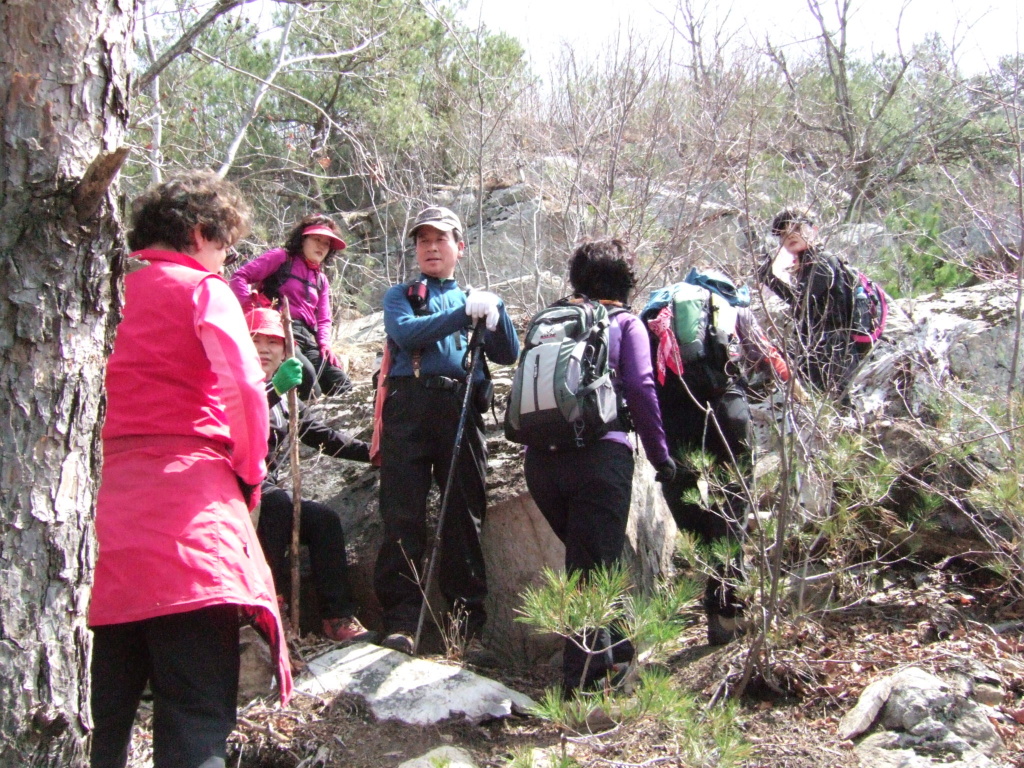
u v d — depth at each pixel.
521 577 4.09
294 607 3.78
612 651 3.40
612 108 7.86
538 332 3.42
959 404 4.02
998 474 3.67
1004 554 3.62
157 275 2.55
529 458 3.53
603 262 3.58
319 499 4.52
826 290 4.31
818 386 4.25
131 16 2.05
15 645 1.89
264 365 3.80
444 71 10.70
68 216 1.91
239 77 10.16
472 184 10.42
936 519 3.98
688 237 6.66
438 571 4.02
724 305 3.78
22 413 1.89
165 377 2.48
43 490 1.92
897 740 2.99
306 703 3.38
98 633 2.45
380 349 7.45
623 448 3.41
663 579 4.49
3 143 1.86
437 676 3.50
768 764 2.96
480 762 3.12
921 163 7.16
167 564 2.34
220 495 2.46
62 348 1.94
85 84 1.93
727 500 3.64
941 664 3.31
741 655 3.52
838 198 6.41
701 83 7.59
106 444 2.48
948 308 5.38
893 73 8.87
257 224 9.71
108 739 2.44
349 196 11.71
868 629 3.65
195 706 2.36
